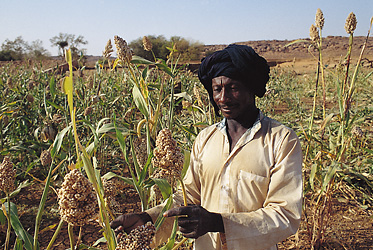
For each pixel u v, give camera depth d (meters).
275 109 10.22
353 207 4.17
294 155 1.55
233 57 1.52
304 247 3.42
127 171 5.32
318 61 2.97
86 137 5.04
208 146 1.76
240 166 1.60
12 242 3.52
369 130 6.16
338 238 3.51
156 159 1.39
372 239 3.50
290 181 1.49
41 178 4.92
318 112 7.65
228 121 1.71
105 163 5.17
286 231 1.41
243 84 1.56
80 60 6.53
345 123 3.01
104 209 1.36
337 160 3.09
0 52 36.75
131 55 1.93
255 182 1.56
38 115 5.43
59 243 3.58
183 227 1.34
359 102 9.02
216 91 1.62
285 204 1.45
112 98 6.15
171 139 1.37
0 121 4.75
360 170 4.45
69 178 1.17
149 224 1.31
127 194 4.68
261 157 1.58
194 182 1.83
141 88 2.00
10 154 5.34
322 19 2.77
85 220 1.21
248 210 1.59
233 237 1.37
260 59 1.58
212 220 1.36
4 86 7.39
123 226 1.49
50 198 4.52
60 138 1.72
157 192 1.92
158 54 29.23
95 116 5.24
